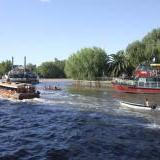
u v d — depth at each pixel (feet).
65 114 165.07
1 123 144.46
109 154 93.20
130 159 88.74
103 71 441.68
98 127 130.82
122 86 303.07
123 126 131.95
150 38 420.77
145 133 119.24
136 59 401.29
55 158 89.51
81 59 437.58
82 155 92.22
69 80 613.93
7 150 97.45
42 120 150.71
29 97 223.92
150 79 290.76
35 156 91.25
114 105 197.06
